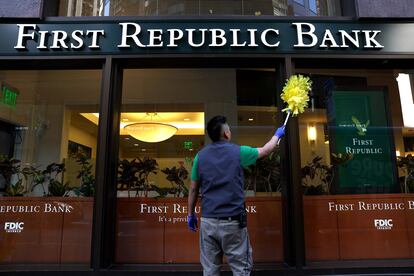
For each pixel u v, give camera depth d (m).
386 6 4.22
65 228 3.96
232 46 4.09
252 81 5.21
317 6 4.65
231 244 2.56
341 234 3.99
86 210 3.99
